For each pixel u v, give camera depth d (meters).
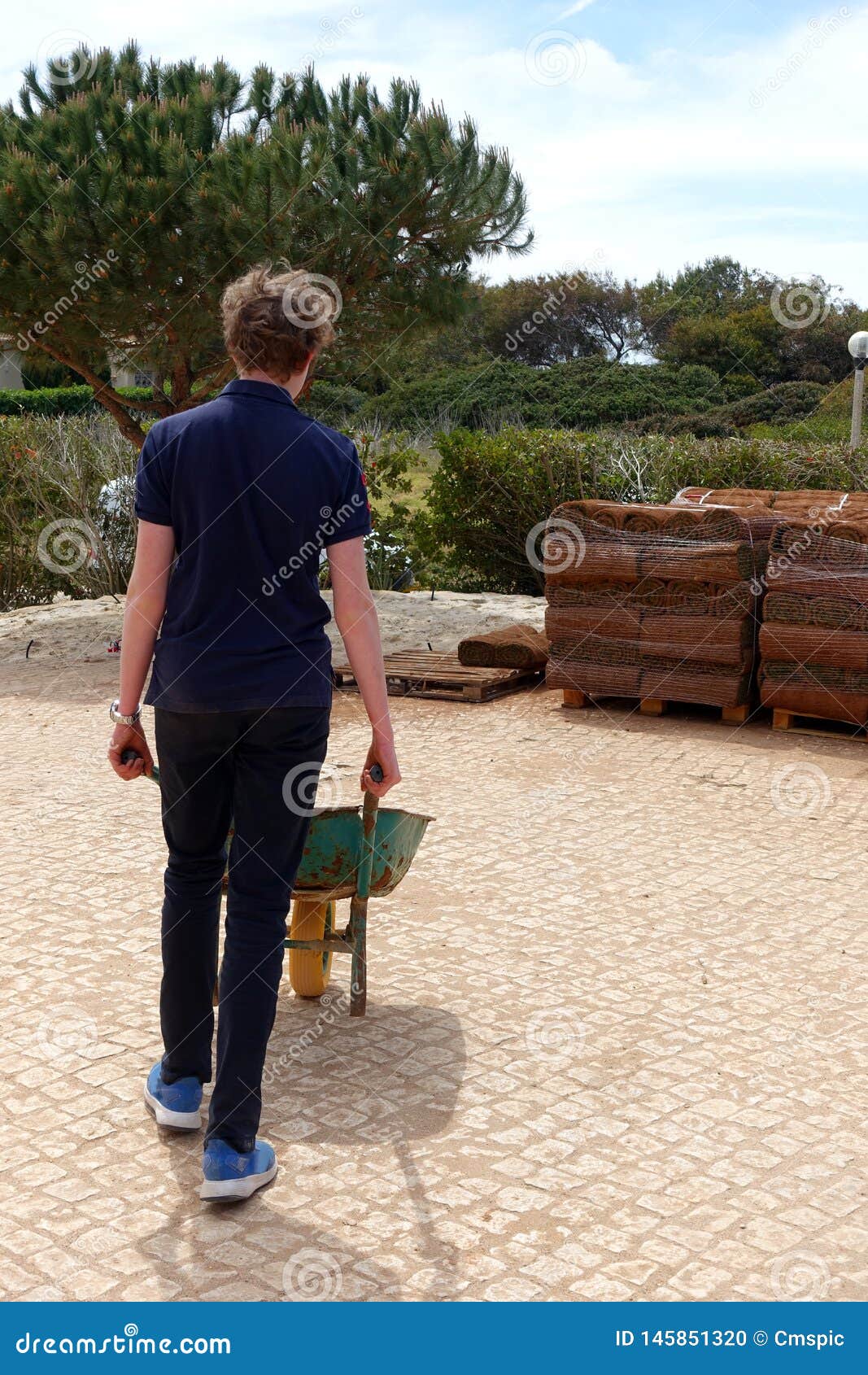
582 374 26.22
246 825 2.81
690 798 6.30
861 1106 3.29
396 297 10.34
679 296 30.83
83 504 13.52
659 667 8.00
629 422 24.91
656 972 4.16
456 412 24.89
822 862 5.33
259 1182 2.83
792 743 7.44
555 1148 3.07
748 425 25.11
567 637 8.27
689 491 9.57
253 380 2.82
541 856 5.39
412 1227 2.74
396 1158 3.02
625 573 7.92
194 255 9.24
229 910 2.83
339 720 8.15
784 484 13.17
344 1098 3.31
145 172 9.34
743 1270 2.60
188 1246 2.66
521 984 4.06
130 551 13.80
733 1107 3.27
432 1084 3.39
